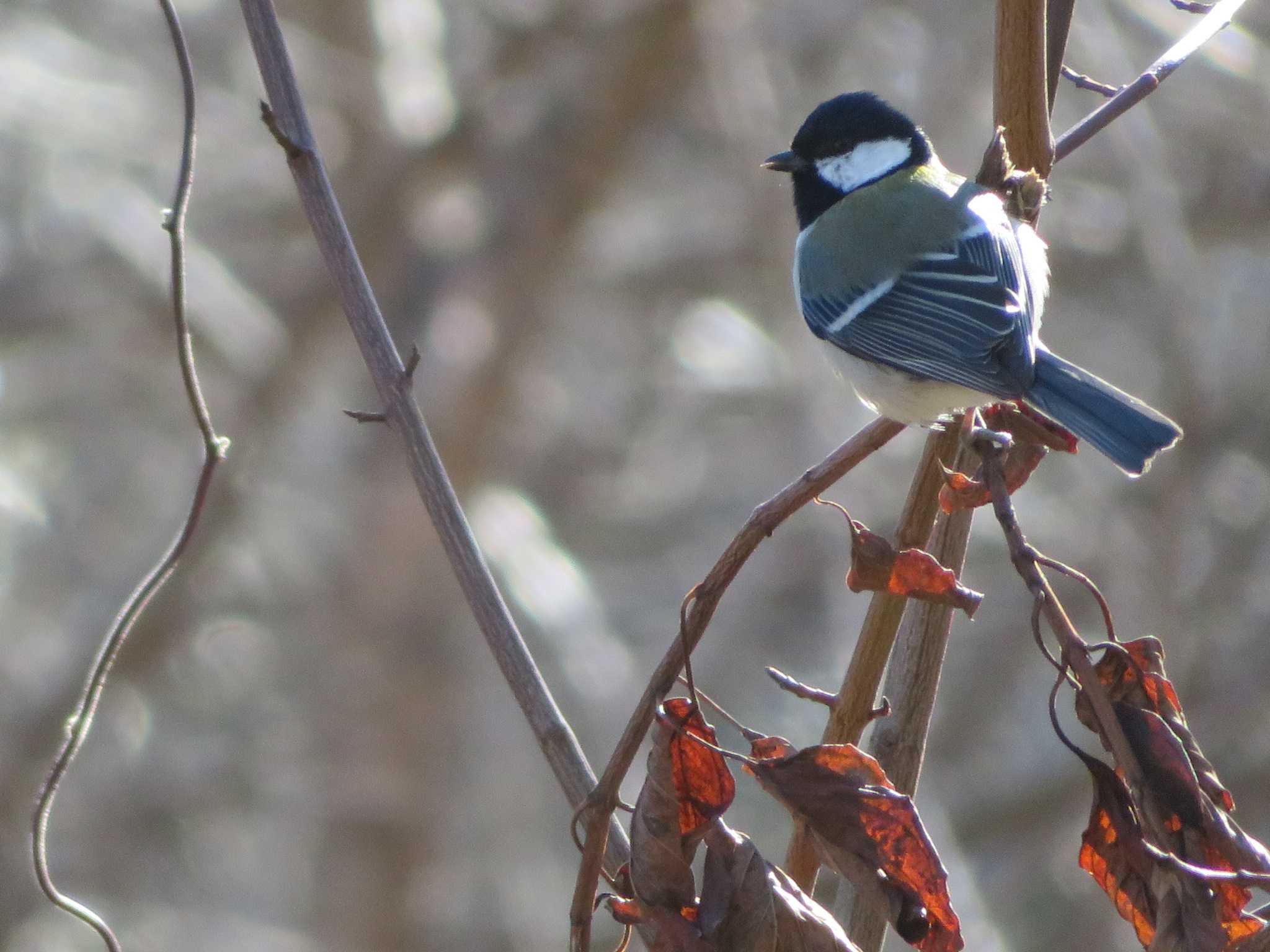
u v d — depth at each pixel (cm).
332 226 432
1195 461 1312
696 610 358
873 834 348
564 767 411
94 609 1480
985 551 1553
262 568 1625
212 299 1518
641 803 353
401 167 1460
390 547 1449
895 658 448
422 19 1498
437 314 1457
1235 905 343
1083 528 1446
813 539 1516
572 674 1335
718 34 1398
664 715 353
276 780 1582
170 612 1474
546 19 1464
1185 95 1343
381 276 1478
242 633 1628
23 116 1452
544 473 1717
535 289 1478
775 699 1509
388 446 1475
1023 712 1566
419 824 1440
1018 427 431
